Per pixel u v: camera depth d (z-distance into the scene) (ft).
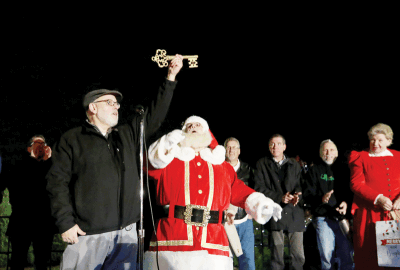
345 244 16.28
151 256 9.50
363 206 13.25
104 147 9.70
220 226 9.91
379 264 12.37
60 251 17.89
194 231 9.39
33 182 16.30
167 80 10.17
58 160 9.39
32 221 16.17
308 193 16.78
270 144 16.85
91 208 9.20
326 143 17.26
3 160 24.85
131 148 10.12
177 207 9.57
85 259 9.10
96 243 9.15
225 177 10.38
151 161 9.73
